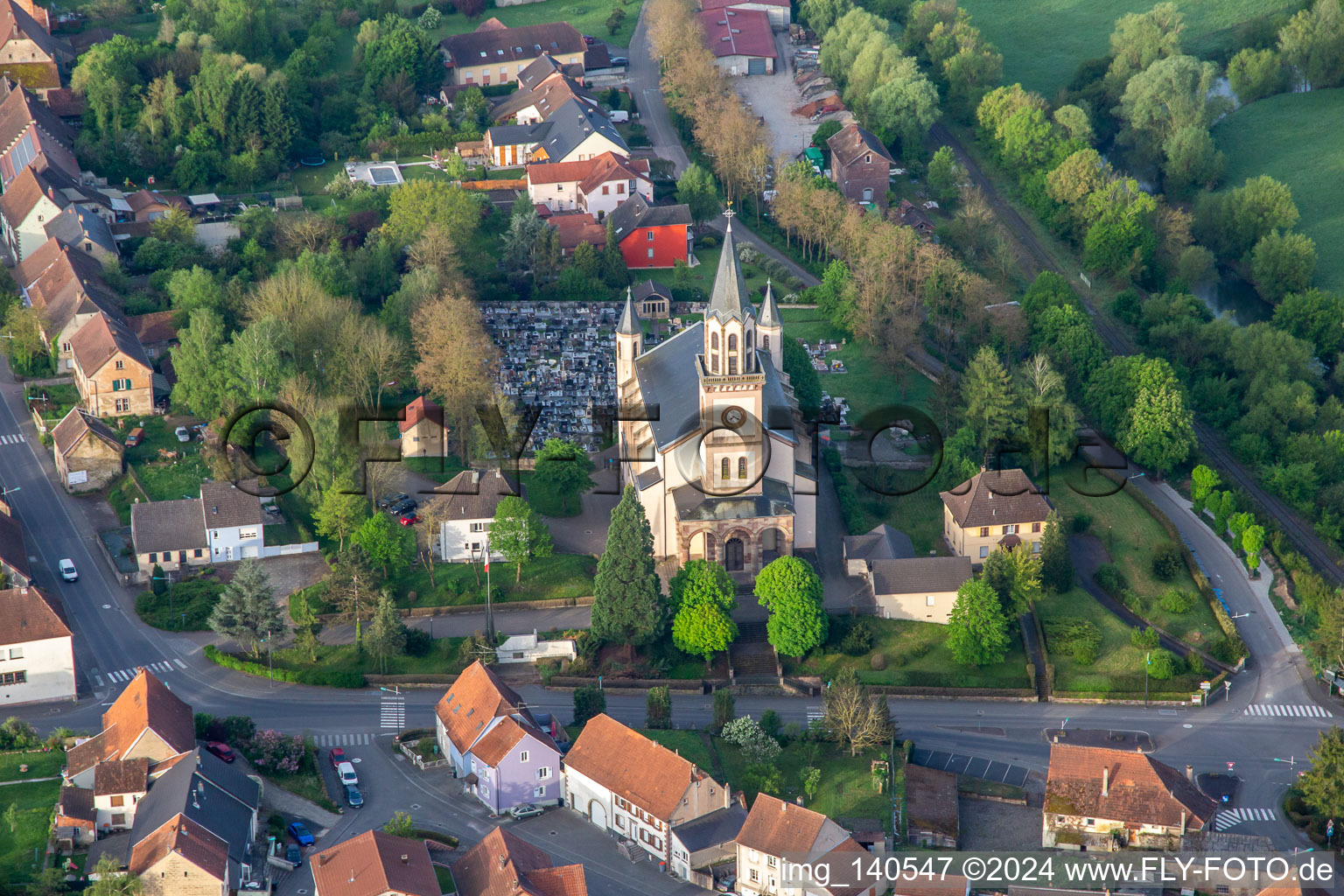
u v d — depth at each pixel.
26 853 170.75
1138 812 183.75
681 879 175.62
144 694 185.00
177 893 160.50
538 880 163.38
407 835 177.50
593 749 186.50
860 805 188.25
